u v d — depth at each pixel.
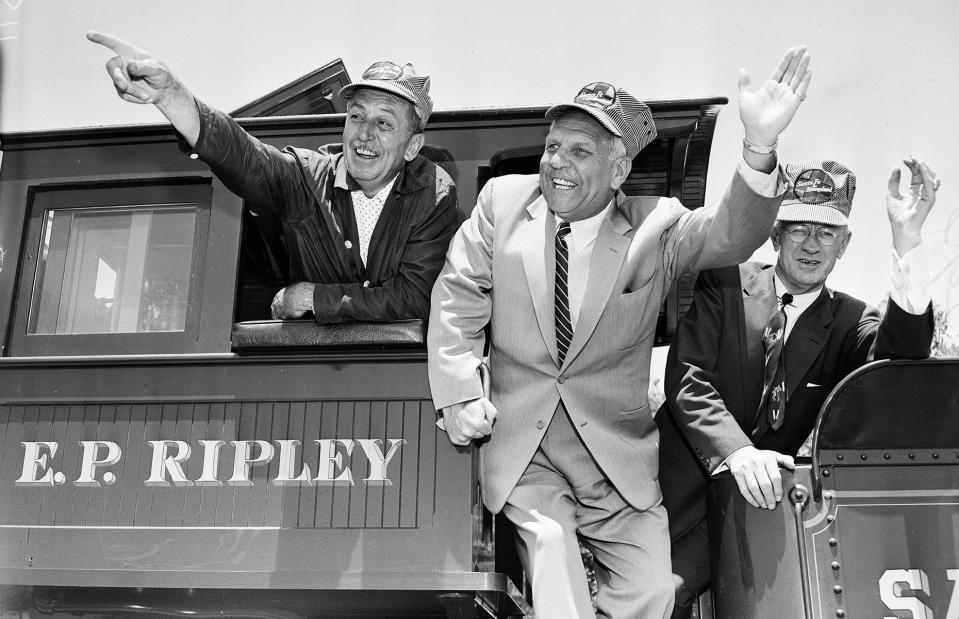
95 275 2.69
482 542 2.49
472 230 2.61
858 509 2.47
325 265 2.69
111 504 2.46
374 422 2.44
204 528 2.41
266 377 2.49
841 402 2.52
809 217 2.89
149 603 2.66
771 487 2.47
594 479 2.54
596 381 2.53
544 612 2.29
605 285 2.50
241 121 2.89
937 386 2.52
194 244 2.68
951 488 2.47
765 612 2.44
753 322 2.88
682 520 2.84
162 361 2.52
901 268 2.54
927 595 2.41
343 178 2.68
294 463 2.43
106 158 2.74
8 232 2.71
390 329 2.47
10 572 2.35
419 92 2.66
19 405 2.55
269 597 2.59
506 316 2.55
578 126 2.53
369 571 2.31
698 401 2.70
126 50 2.31
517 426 2.51
